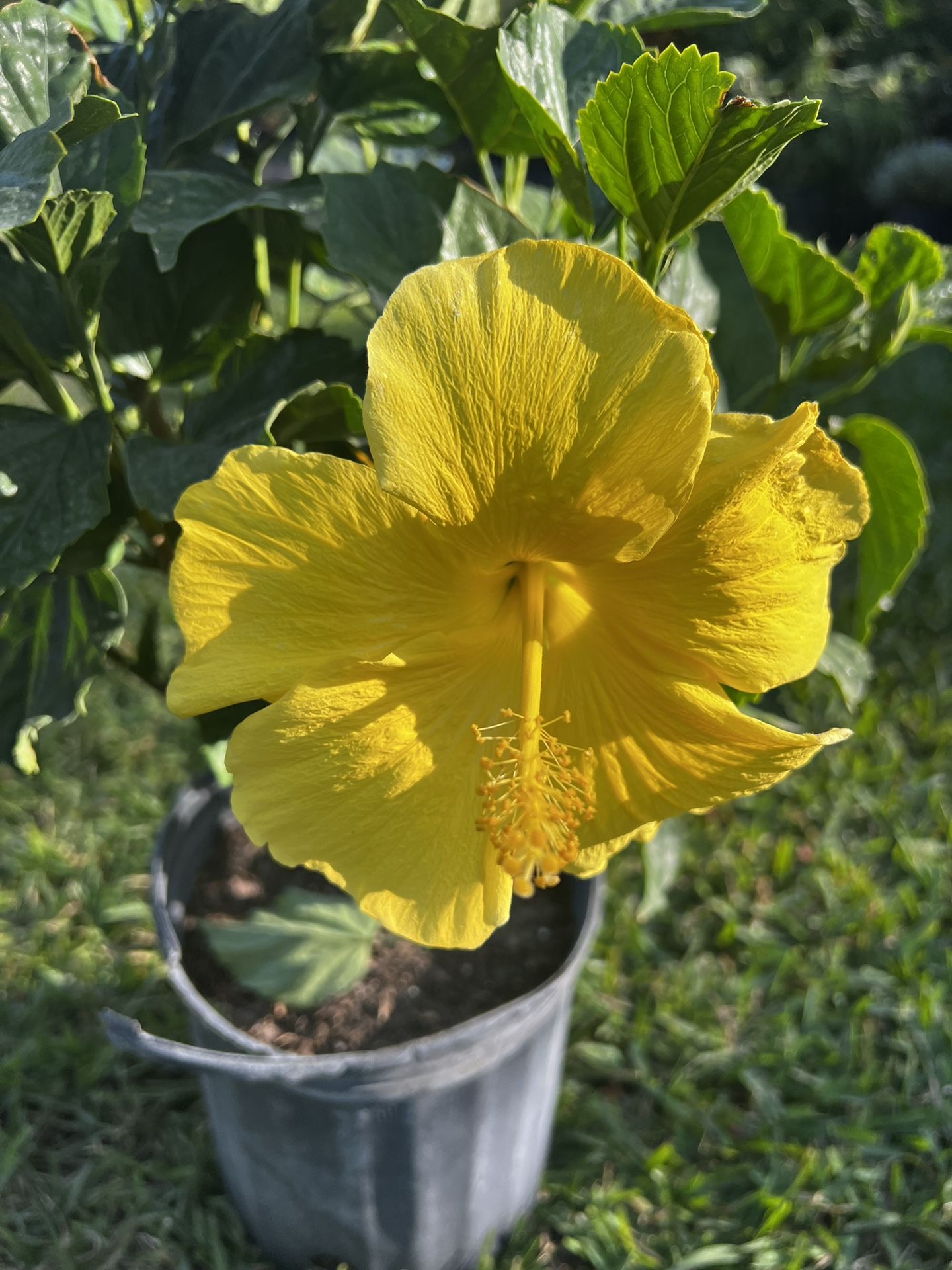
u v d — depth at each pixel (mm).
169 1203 410
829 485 213
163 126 291
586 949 335
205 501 197
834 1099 440
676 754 242
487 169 313
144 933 504
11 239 237
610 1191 415
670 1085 445
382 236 268
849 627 382
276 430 279
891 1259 394
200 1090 443
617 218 268
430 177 275
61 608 289
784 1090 448
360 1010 355
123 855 535
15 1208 406
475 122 296
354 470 197
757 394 359
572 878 386
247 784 217
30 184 183
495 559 215
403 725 228
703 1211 409
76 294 250
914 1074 452
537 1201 415
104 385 264
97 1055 448
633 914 513
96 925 501
